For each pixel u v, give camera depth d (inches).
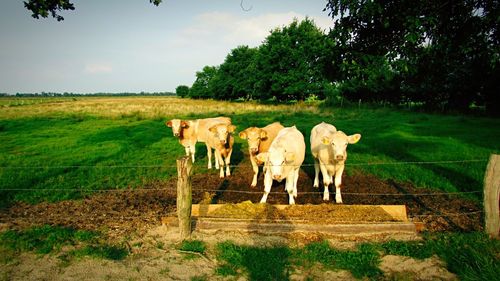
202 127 401.7
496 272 149.3
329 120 829.2
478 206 241.4
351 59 230.5
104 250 179.9
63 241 191.5
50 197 271.9
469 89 912.3
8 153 447.5
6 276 158.1
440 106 1068.5
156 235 200.2
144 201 265.4
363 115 975.0
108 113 1139.3
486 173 178.4
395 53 213.9
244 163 408.2
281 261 166.4
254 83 1861.5
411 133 586.2
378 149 453.7
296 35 1590.8
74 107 1630.2
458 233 190.4
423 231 199.6
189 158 187.2
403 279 152.1
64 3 236.7
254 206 225.3
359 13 203.6
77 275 159.3
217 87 2495.1
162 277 157.6
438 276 154.2
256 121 821.9
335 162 255.9
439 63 231.8
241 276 157.6
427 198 264.8
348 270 160.7
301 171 366.9
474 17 193.6
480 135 537.6
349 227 193.0
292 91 1550.2
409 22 191.9
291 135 277.9
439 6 197.8
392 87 1278.3
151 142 540.7
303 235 192.9
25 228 209.9
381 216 207.2
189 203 189.3
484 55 196.2
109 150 469.7
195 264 168.4
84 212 240.8
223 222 200.5
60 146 502.0
